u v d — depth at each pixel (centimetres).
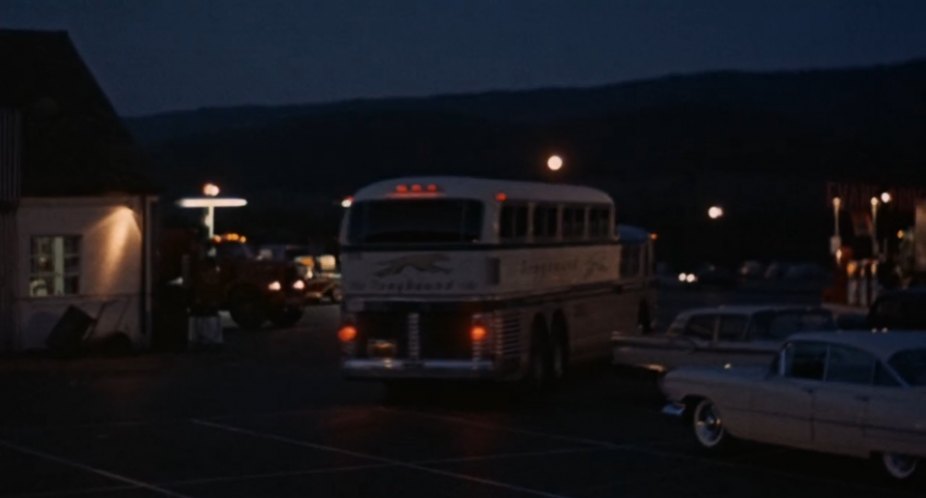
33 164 2839
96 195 2867
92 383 2311
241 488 1341
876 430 1302
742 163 13175
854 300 3891
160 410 1961
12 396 2120
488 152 15175
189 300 3077
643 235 2711
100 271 2886
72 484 1362
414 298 2003
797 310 1933
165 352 2897
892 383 1305
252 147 15850
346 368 2028
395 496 1298
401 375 2003
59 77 3136
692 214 9875
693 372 1541
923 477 1295
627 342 2028
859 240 4831
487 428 1789
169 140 16862
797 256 9000
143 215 2941
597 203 2425
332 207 10850
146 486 1352
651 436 1706
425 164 14750
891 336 1377
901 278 4272
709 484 1362
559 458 1533
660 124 15888
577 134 15838
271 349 3003
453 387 2250
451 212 1998
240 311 3562
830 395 1351
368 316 2028
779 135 15075
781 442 1422
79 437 1692
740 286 6216
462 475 1417
